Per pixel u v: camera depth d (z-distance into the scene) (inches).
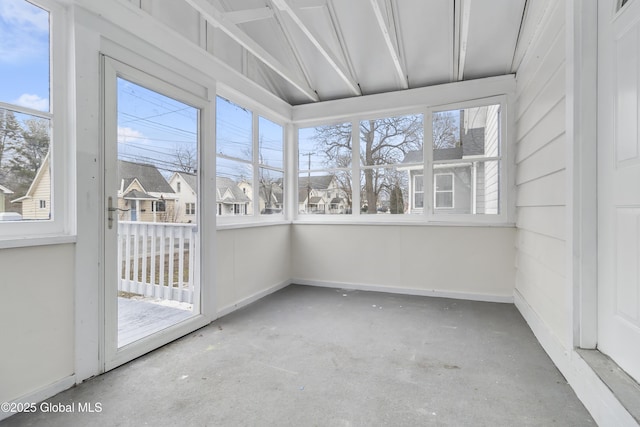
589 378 61.6
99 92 76.2
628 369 58.1
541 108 93.4
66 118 71.8
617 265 61.4
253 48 106.6
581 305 69.2
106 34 77.4
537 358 84.8
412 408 63.7
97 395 67.7
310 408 63.7
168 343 94.0
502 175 134.3
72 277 71.3
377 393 68.9
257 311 124.7
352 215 162.7
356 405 64.7
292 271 172.9
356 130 161.2
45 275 66.6
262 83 145.9
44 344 66.2
